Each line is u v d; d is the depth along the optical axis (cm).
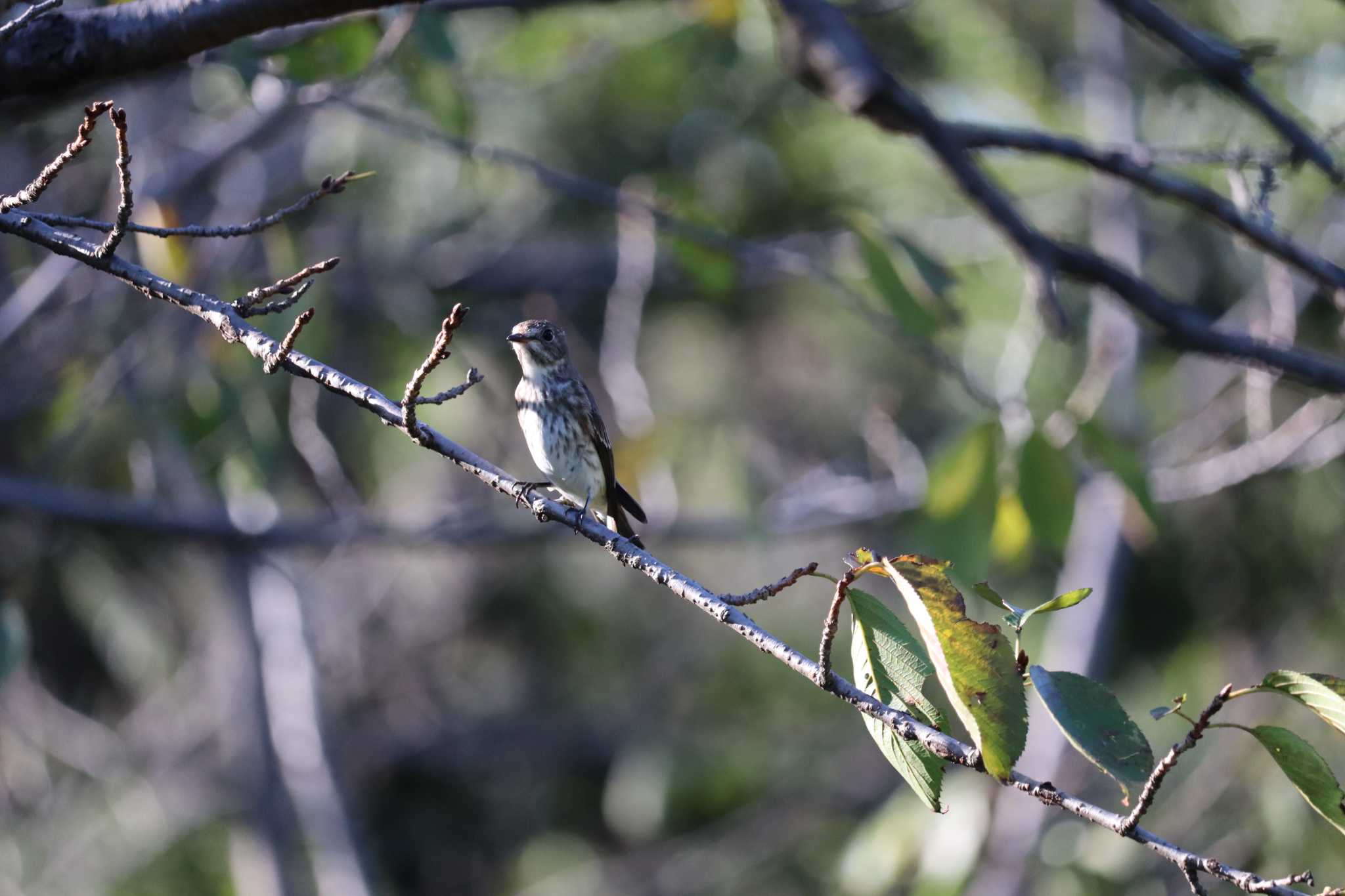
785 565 1833
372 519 1153
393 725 1958
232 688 1612
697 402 1655
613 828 1966
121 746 1675
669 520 1227
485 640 1962
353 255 1457
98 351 1115
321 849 1514
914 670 434
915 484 1250
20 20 495
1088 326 1386
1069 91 1550
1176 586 1423
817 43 789
